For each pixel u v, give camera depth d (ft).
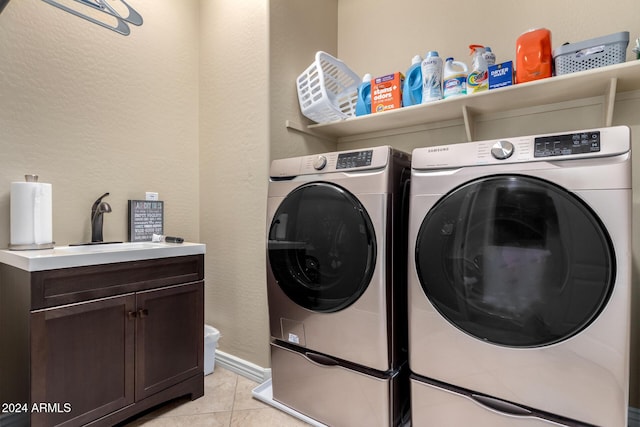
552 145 3.40
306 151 7.06
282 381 5.42
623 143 3.10
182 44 7.51
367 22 7.66
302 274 5.08
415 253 4.14
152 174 6.97
